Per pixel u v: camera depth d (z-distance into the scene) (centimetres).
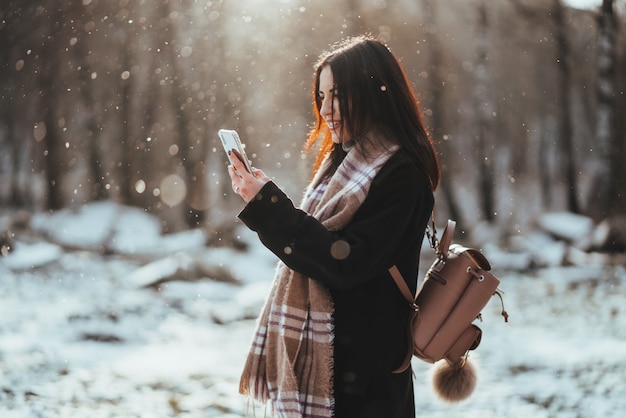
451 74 3903
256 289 1742
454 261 327
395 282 309
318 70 328
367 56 313
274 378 311
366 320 304
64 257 2253
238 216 300
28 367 935
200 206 3575
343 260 288
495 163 4259
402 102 315
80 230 2955
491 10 3806
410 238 305
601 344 1109
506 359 1014
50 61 3644
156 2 3588
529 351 1063
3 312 1338
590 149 3969
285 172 4241
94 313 1366
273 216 294
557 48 3669
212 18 3606
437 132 3628
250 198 300
